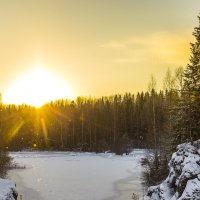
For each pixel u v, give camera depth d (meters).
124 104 121.00
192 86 27.52
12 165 59.47
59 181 44.09
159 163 36.19
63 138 108.75
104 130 109.50
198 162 21.06
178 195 20.58
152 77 64.88
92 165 61.69
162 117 62.75
